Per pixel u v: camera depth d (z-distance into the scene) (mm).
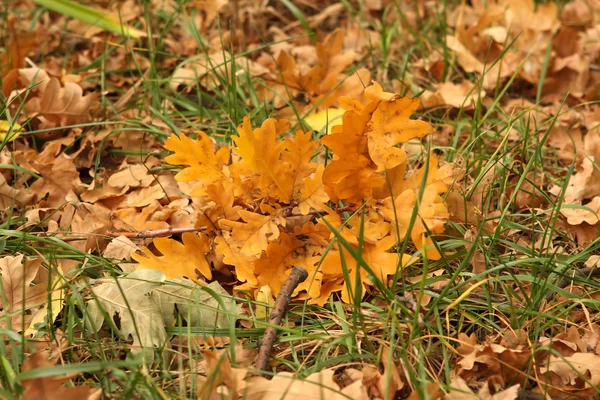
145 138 1628
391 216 1421
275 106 1689
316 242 1427
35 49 1791
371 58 1795
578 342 1377
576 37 1760
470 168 1563
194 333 1385
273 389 1317
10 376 1302
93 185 1539
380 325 1391
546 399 1321
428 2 1892
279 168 1423
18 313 1392
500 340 1392
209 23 1823
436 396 1315
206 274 1424
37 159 1566
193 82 1721
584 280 1423
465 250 1445
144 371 1327
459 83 1767
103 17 1717
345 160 1414
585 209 1464
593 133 1588
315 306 1418
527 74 1743
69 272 1409
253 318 1388
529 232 1516
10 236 1472
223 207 1431
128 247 1459
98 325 1390
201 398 1309
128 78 1747
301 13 1846
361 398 1312
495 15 1778
